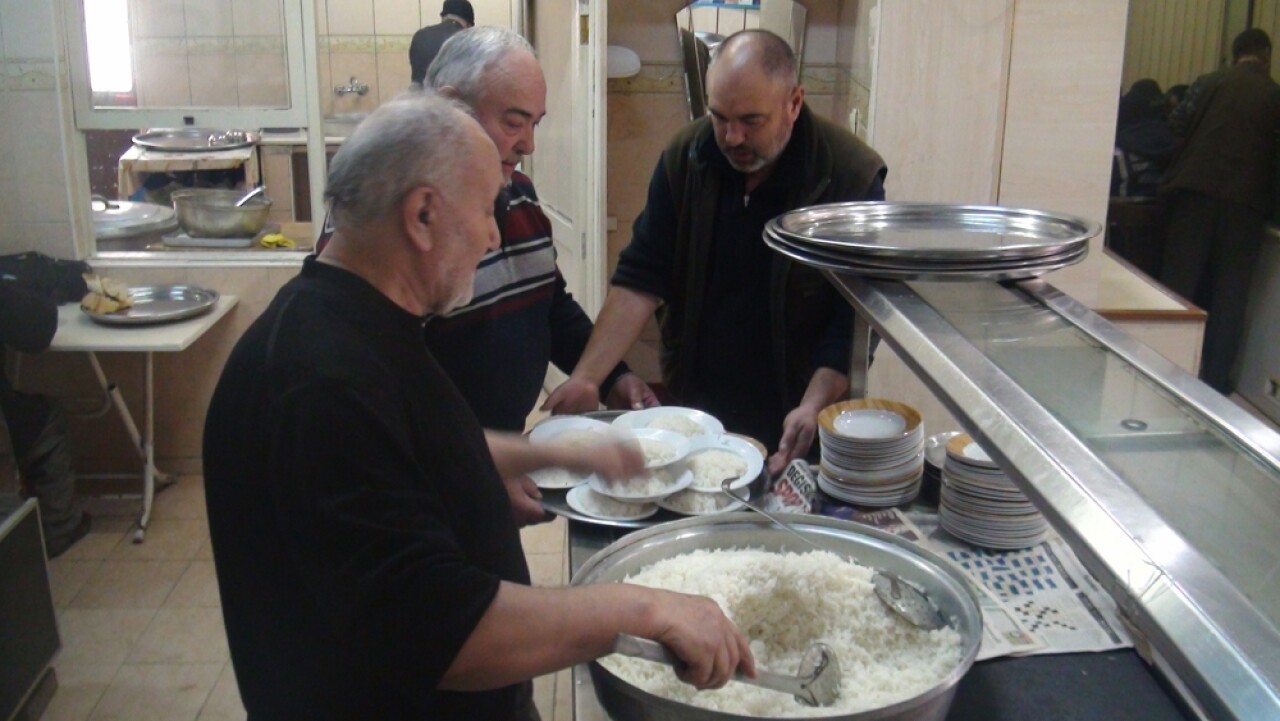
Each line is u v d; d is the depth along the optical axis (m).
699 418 1.87
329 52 5.87
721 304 2.18
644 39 3.38
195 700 2.64
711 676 1.01
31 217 3.67
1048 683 1.17
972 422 0.97
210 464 1.08
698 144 2.10
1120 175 3.95
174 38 3.70
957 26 2.82
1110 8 2.80
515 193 1.99
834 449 1.62
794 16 3.33
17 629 2.35
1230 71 3.59
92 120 3.66
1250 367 3.73
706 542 1.37
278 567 1.04
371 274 1.05
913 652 1.16
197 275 3.78
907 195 2.95
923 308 1.24
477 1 6.04
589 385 2.06
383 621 0.93
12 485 3.16
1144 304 3.04
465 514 1.11
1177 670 0.65
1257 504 0.81
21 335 3.06
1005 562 1.42
